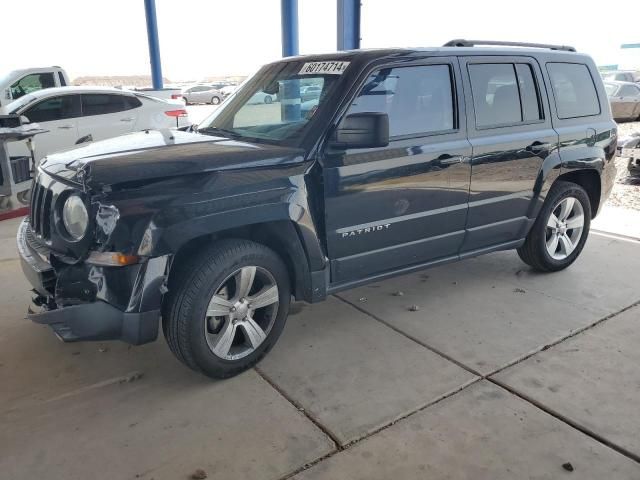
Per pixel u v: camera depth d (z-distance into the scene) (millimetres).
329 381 3361
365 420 2984
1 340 3830
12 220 7129
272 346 3568
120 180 2857
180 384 3340
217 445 2787
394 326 4086
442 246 4195
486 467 2629
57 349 3729
